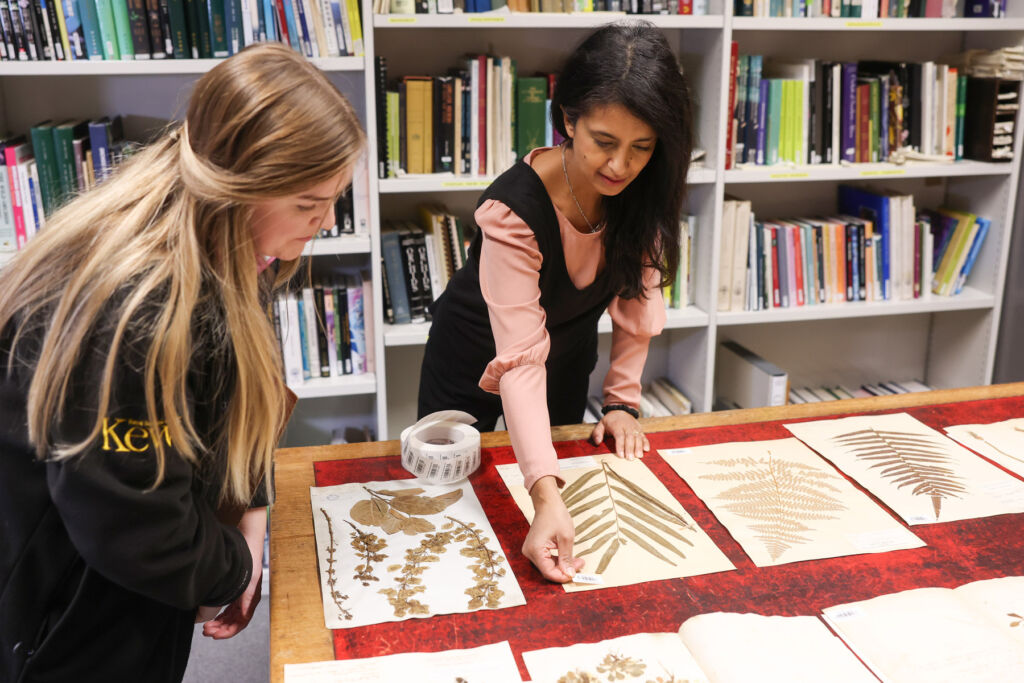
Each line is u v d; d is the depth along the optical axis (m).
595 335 1.83
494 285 1.35
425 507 1.32
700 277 2.71
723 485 1.39
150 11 2.14
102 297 0.86
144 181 0.94
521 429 1.27
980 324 2.98
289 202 0.93
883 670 0.98
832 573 1.17
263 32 2.20
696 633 1.04
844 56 2.88
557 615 1.08
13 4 2.09
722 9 2.41
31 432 0.88
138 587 0.92
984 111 2.72
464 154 2.45
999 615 1.07
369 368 2.56
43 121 2.47
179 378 0.90
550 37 2.67
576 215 1.43
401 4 2.25
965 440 1.55
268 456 1.13
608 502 1.34
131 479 0.89
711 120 2.54
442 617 1.08
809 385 3.22
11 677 1.02
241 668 2.17
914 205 3.08
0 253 2.25
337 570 1.17
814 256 2.75
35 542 0.98
